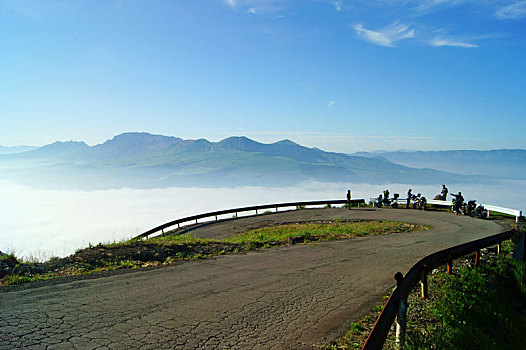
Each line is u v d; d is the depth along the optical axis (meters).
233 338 5.71
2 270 8.83
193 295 7.84
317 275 10.20
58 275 9.23
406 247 15.33
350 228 22.70
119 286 8.30
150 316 6.43
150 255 12.46
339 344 5.77
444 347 6.45
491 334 8.38
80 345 5.10
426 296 8.59
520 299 11.87
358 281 9.66
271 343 5.63
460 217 30.16
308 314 7.04
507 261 13.84
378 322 4.51
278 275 10.06
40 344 5.05
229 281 9.22
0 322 5.74
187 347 5.27
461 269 11.70
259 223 29.23
